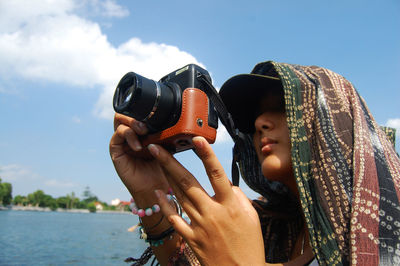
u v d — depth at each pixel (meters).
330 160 1.13
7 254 11.77
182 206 1.16
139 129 1.37
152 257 1.72
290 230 1.62
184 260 1.49
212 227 1.07
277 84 1.41
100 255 12.15
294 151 1.18
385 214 0.99
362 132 1.16
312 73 1.34
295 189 1.41
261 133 1.39
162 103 1.24
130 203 1.64
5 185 99.50
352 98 1.27
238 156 1.47
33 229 26.11
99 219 60.25
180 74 1.37
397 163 1.18
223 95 1.61
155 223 1.54
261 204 1.74
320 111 1.21
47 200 113.94
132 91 1.18
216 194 1.08
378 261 0.92
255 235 1.06
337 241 1.02
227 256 1.05
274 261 1.56
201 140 1.04
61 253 12.41
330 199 1.08
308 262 1.22
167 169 1.15
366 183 1.04
